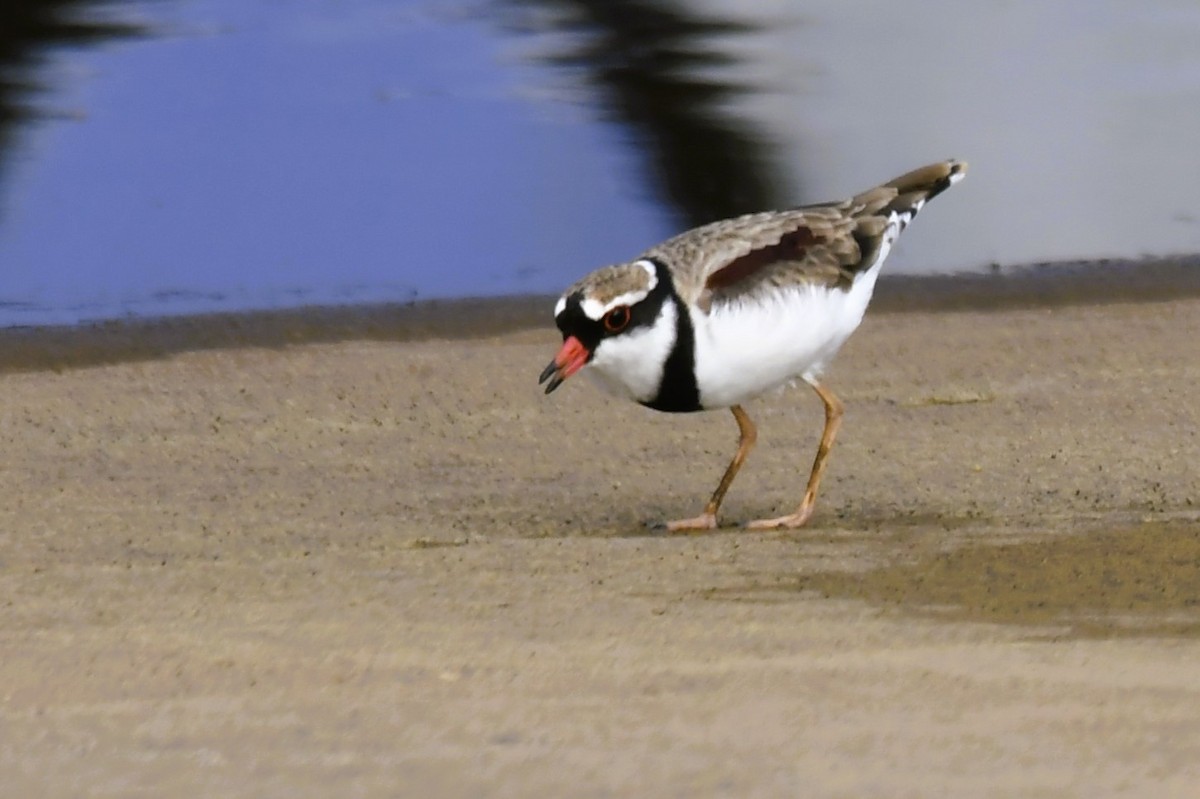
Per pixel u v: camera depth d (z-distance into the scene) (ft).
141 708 23.21
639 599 29.43
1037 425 44.91
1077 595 29.12
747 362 37.01
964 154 70.79
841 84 79.10
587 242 62.03
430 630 27.32
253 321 54.85
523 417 46.52
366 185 67.00
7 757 21.44
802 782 20.27
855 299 38.78
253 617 28.27
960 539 34.01
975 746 21.33
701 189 66.18
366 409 47.21
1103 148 71.67
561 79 78.84
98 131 71.41
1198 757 20.89
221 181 67.15
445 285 58.34
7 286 57.62
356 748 21.57
